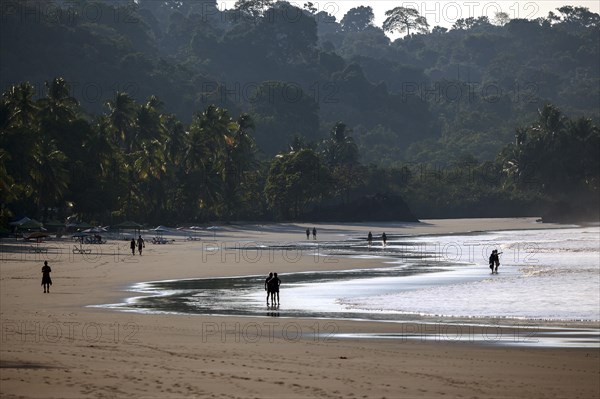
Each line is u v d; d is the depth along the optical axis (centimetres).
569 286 7000
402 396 2488
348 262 10006
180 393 2395
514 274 8275
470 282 7444
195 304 5672
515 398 2545
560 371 3112
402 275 8238
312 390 2517
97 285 6988
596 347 3825
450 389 2636
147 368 2825
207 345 3606
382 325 4553
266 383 2603
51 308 5256
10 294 6131
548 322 4800
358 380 2730
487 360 3334
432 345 3797
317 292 6588
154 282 7350
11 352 3152
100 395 2330
